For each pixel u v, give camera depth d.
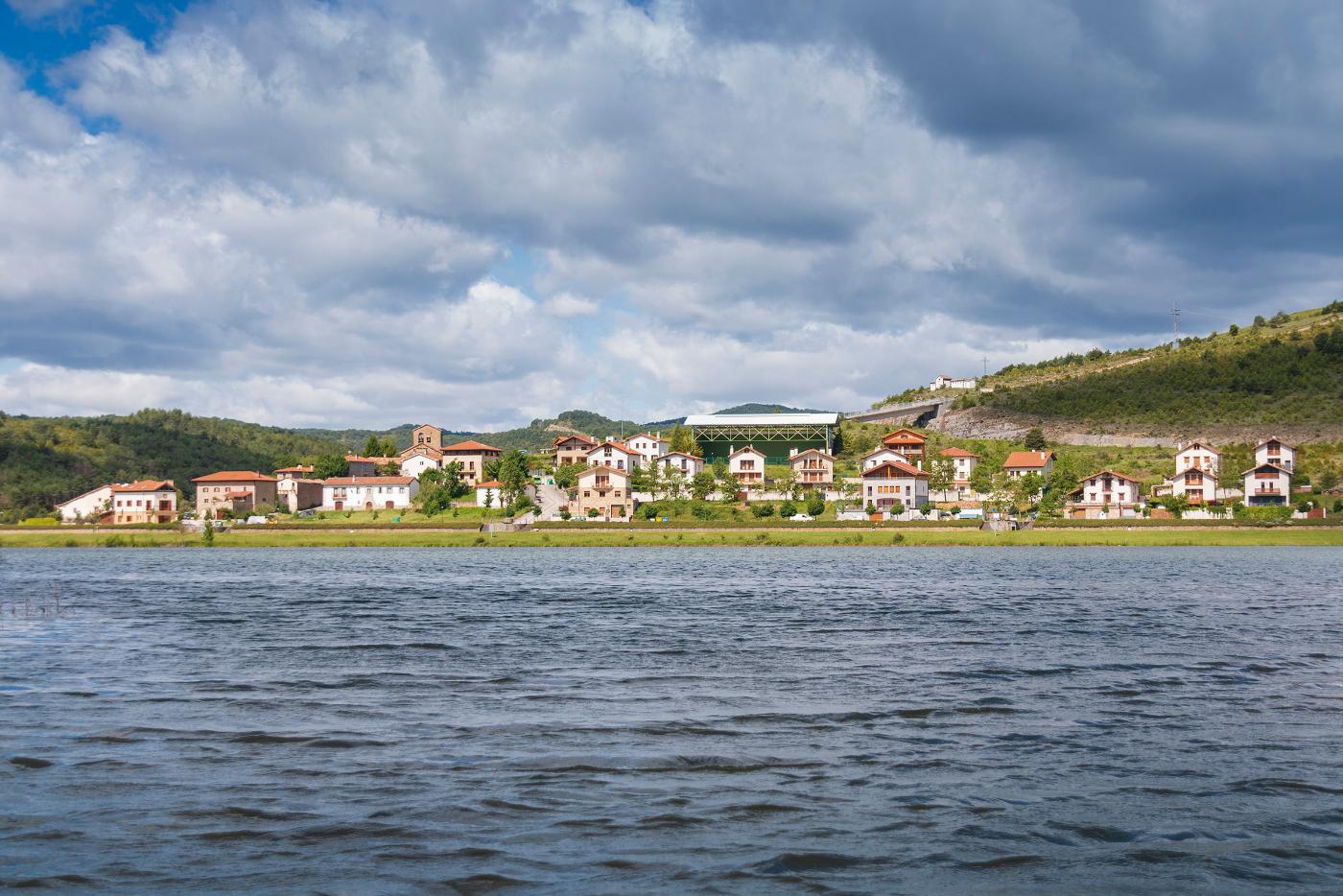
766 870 21.19
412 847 22.34
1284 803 25.33
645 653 49.59
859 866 21.39
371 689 40.22
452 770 28.03
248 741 31.50
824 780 27.17
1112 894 20.17
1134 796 25.86
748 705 36.72
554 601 77.56
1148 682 41.06
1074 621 62.12
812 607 71.19
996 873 21.11
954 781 27.11
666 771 27.95
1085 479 194.50
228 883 20.53
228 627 61.00
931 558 128.25
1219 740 31.50
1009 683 40.97
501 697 38.31
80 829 23.48
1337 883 20.69
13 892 20.02
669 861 21.58
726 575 103.56
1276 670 44.00
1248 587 84.94
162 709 36.34
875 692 39.22
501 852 22.09
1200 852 22.22
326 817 24.22
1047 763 28.88
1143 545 150.62
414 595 83.19
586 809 24.81
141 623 63.84
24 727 33.41
